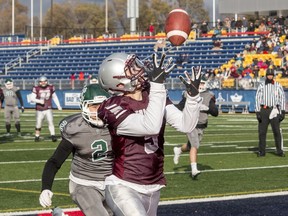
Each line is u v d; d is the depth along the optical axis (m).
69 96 95.31
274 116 38.47
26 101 99.81
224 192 26.14
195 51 104.12
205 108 29.41
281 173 31.72
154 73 12.45
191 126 13.05
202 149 43.03
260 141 38.84
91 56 115.56
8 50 124.31
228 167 33.94
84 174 15.11
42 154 40.12
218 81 86.50
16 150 42.53
